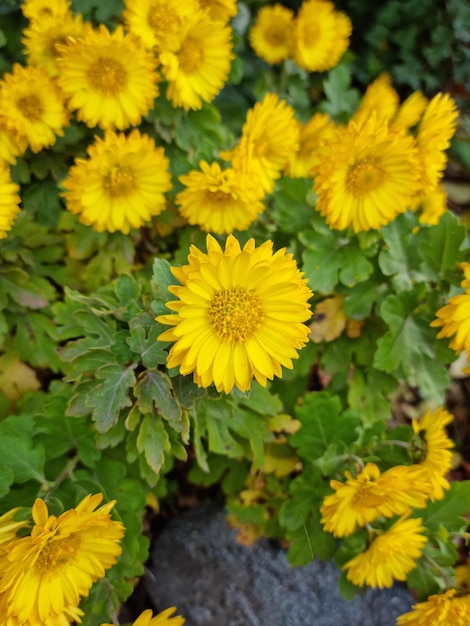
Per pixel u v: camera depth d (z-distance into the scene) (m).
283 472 0.29
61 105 0.26
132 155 0.25
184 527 0.30
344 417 0.26
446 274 0.26
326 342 0.30
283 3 0.41
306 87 0.41
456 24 0.39
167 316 0.18
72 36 0.27
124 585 0.24
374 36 0.41
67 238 0.29
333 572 0.28
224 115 0.38
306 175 0.33
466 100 0.42
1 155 0.26
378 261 0.29
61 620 0.20
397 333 0.27
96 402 0.21
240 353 0.18
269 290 0.18
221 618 0.27
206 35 0.28
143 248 0.32
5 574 0.18
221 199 0.27
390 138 0.24
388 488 0.22
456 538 0.32
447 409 0.37
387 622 0.27
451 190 0.44
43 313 0.29
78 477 0.25
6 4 0.31
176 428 0.21
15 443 0.23
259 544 0.29
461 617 0.22
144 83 0.26
